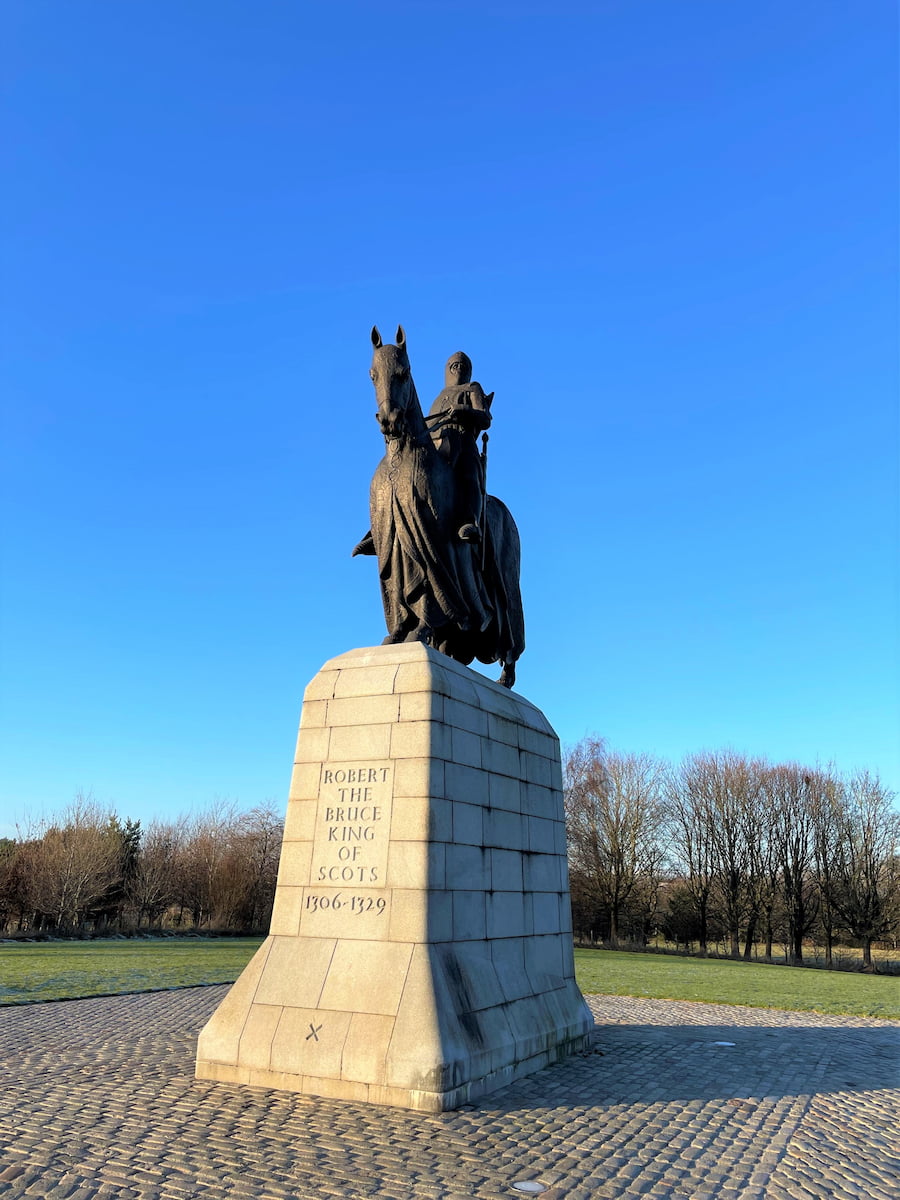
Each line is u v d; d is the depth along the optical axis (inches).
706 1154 209.0
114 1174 176.4
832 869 1731.1
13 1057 302.5
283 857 280.5
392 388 309.7
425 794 263.4
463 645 394.0
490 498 425.7
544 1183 179.6
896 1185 195.5
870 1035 449.4
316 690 294.2
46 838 1742.1
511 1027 272.7
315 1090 239.8
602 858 1863.9
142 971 666.8
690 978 843.4
